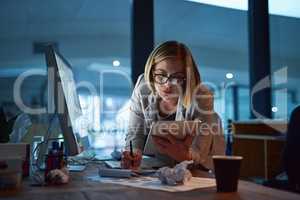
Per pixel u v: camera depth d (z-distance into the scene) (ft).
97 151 6.30
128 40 11.78
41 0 12.32
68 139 3.66
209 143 4.56
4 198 2.55
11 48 11.27
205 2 12.88
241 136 10.77
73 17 12.55
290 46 13.02
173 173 3.15
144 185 3.10
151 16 11.51
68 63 4.76
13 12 12.04
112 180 3.39
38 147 4.09
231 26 13.30
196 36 12.45
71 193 2.74
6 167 2.94
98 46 12.00
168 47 5.10
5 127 3.75
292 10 13.12
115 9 12.37
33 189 2.93
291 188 6.96
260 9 12.90
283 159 7.32
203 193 2.73
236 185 2.82
